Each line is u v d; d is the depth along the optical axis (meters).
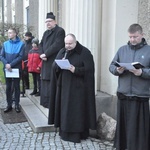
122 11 5.71
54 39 5.63
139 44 3.89
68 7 6.46
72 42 4.80
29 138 5.03
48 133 5.27
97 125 5.19
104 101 5.80
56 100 4.98
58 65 4.73
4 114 6.46
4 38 17.45
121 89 3.98
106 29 6.05
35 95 7.27
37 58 7.24
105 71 6.14
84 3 5.54
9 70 6.24
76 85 4.84
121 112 4.07
